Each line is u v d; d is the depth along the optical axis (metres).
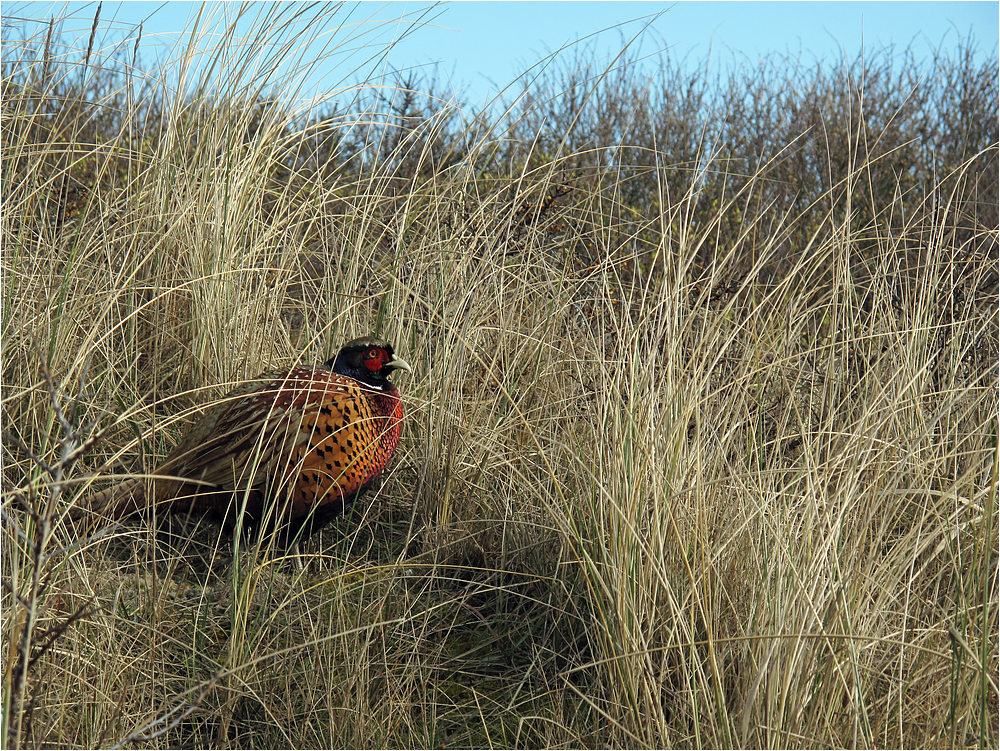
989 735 6.39
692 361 8.84
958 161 22.69
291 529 9.18
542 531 9.70
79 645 7.39
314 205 13.11
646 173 20.70
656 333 8.77
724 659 7.52
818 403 10.66
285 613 8.62
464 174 13.06
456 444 10.54
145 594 8.51
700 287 11.21
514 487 10.35
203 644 8.18
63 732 6.72
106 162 11.75
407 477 11.20
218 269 11.46
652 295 9.77
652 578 7.73
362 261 12.76
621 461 8.15
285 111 12.69
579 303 11.91
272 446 8.64
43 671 6.63
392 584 8.84
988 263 10.95
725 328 10.77
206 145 12.20
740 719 6.86
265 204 13.71
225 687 7.17
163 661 7.78
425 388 11.36
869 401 9.30
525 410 11.38
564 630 8.79
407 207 12.24
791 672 6.57
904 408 8.63
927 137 22.89
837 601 6.86
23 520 7.90
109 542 9.31
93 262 11.55
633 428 8.12
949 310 11.23
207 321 11.31
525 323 12.54
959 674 6.54
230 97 12.39
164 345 11.66
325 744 7.17
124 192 12.36
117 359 10.81
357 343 9.45
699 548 8.00
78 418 9.88
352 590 9.14
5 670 6.15
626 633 7.16
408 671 8.06
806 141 20.72
